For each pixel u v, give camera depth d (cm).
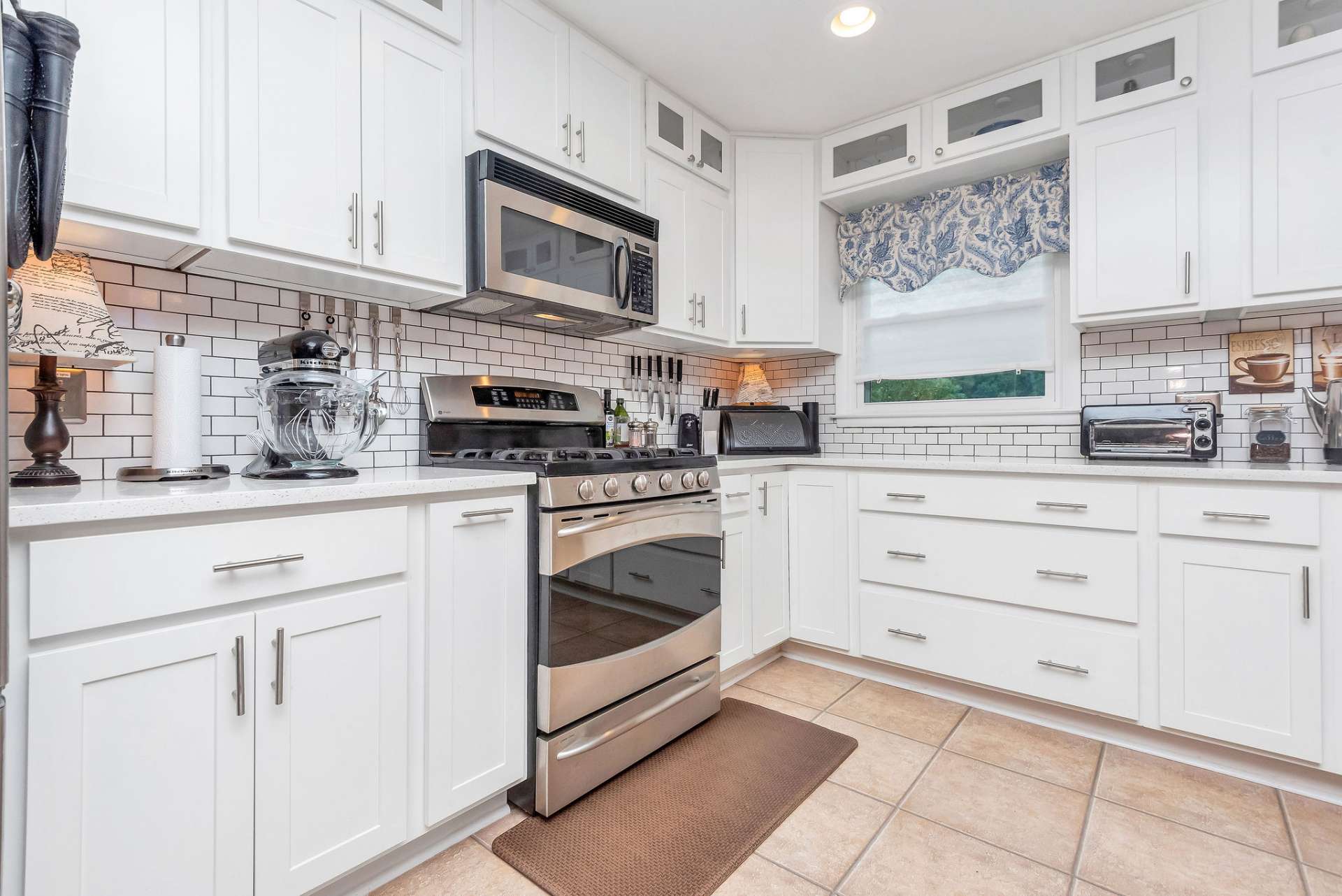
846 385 316
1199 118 205
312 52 148
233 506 107
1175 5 204
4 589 76
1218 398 224
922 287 291
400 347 197
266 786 113
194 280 156
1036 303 270
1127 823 157
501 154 183
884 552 243
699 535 207
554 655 160
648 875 138
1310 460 207
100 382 142
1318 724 166
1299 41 190
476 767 148
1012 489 215
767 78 244
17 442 132
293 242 144
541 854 145
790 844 149
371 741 129
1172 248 208
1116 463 221
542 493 161
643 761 187
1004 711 221
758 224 288
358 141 156
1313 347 207
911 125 263
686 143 259
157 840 101
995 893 133
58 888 92
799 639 265
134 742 99
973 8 204
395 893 134
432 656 140
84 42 116
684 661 200
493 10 187
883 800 168
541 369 241
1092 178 222
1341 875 138
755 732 205
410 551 137
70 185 114
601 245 212
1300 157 189
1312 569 167
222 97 134
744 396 324
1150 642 190
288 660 116
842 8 204
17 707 89
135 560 99
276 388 146
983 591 220
